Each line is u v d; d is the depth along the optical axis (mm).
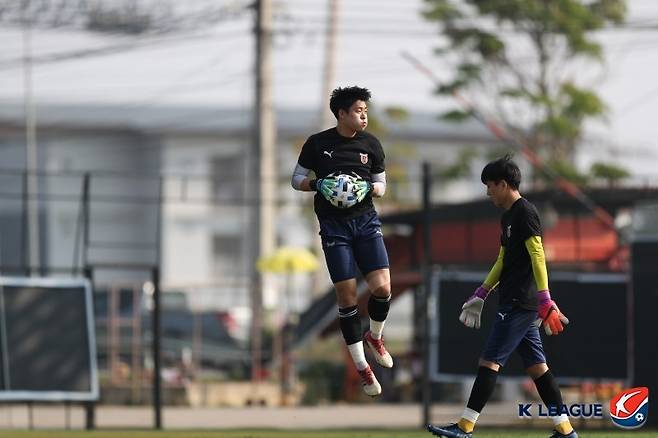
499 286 36156
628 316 66500
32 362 64750
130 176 75375
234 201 89312
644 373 65812
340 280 34406
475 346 67312
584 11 124750
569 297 66875
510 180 35438
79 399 65375
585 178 123312
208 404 95375
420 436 52000
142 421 77312
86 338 65875
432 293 68062
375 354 35250
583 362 66500
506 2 125188
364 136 34719
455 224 97125
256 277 105125
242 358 105438
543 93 127188
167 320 115188
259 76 103938
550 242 99000
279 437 54375
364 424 73000
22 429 65312
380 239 34750
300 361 106750
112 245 80062
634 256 66562
